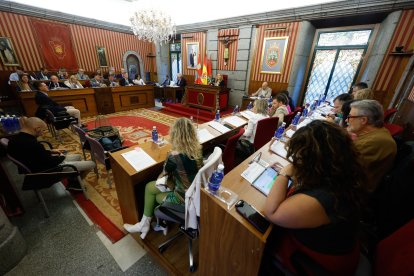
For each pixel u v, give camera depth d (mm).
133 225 1622
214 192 1002
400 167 1312
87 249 1558
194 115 5684
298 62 5086
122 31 7848
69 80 5633
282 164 1411
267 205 819
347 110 2039
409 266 661
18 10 5488
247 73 6086
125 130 4289
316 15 4492
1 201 1719
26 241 1605
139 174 1417
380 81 4176
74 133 4059
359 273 874
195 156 1282
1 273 1362
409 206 1117
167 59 8648
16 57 5746
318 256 783
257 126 2170
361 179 695
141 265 1451
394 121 3518
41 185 1747
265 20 5250
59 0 6109
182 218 1226
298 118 2582
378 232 1305
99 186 2344
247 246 861
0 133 2525
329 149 684
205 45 6750
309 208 681
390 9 3729
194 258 1453
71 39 6676
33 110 4332
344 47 4809
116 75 7363
